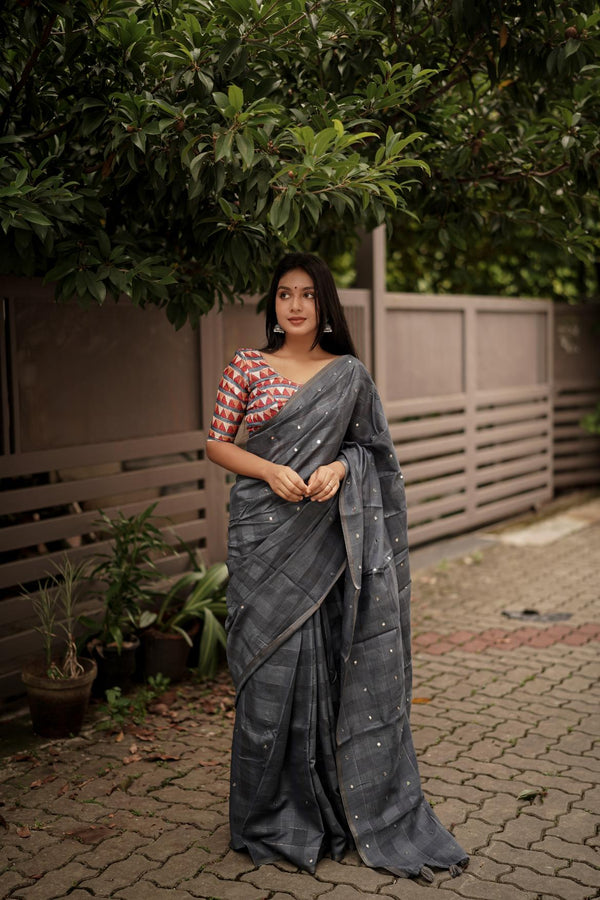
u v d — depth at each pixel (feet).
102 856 10.01
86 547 15.02
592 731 13.20
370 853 9.73
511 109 15.43
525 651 16.67
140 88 11.34
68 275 11.57
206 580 15.71
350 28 11.12
